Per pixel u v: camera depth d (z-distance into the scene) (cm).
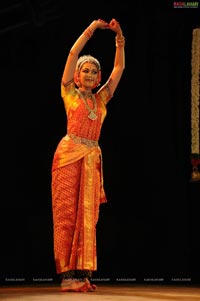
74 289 858
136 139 1196
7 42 1195
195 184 1173
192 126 1148
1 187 1182
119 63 931
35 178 1190
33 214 1183
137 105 1198
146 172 1188
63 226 868
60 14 1198
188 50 1186
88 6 1203
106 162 1199
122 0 1203
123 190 1192
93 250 867
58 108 1202
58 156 877
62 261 865
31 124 1198
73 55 878
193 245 1170
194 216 1172
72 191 870
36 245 1176
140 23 1201
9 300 715
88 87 900
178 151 1183
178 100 1186
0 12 1188
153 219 1181
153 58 1196
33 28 1195
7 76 1197
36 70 1199
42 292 852
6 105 1195
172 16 1195
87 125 879
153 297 766
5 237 1175
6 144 1190
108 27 908
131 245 1179
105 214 1187
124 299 727
